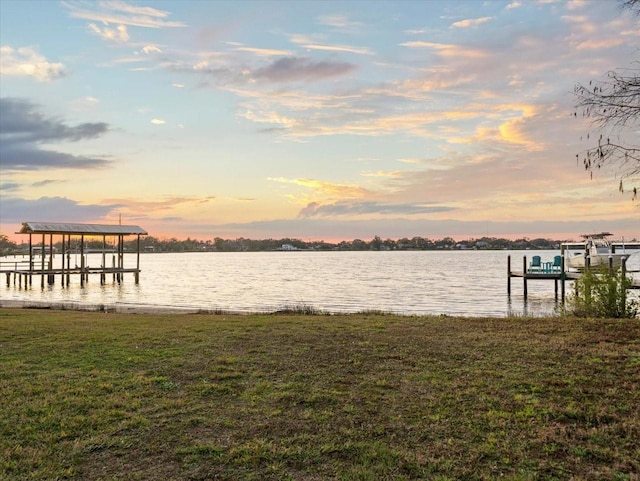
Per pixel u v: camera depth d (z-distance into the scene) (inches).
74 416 220.1
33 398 245.4
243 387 263.4
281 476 165.0
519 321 472.4
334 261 5177.2
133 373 292.5
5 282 2080.5
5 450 185.5
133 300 1305.4
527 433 197.0
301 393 251.3
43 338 408.2
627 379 259.9
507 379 267.0
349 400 240.2
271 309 973.8
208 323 503.5
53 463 175.3
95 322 522.0
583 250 1747.0
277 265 4200.3
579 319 473.7
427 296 1382.9
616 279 541.6
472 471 166.6
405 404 233.1
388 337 396.5
